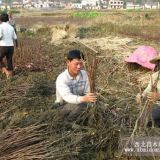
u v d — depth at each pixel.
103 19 30.80
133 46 14.14
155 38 17.02
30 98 6.94
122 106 6.48
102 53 12.43
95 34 19.94
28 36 20.78
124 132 5.05
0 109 6.60
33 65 10.20
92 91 5.26
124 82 8.41
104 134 5.09
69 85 5.55
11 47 9.34
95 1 131.12
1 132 5.52
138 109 6.13
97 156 4.91
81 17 40.62
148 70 9.60
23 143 4.79
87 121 5.47
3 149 4.66
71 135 5.02
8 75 9.08
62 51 13.77
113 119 5.39
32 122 5.58
